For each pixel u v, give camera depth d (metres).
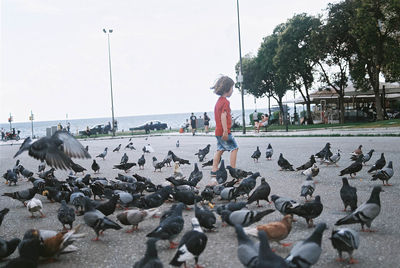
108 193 9.16
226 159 17.95
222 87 10.81
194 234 4.94
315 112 54.91
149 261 4.19
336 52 40.59
